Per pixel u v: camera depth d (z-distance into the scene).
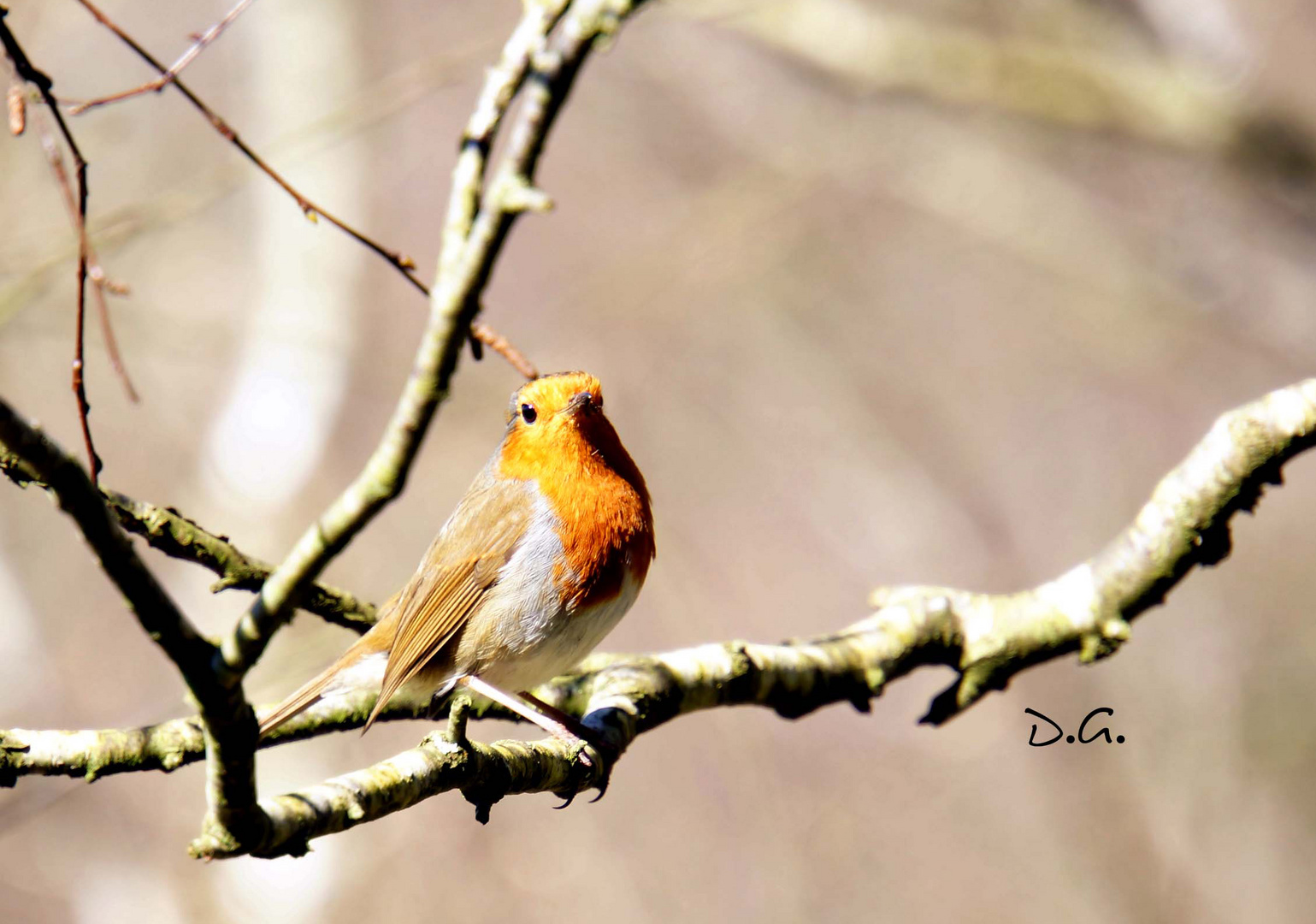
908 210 18.83
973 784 14.95
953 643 6.24
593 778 5.15
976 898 13.80
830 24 14.55
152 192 16.95
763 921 14.39
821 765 15.53
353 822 3.99
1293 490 14.91
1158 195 16.48
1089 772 13.18
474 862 14.70
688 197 18.55
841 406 18.30
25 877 13.66
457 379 15.23
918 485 17.86
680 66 17.28
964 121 16.27
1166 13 14.23
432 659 6.41
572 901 14.54
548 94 3.62
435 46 19.06
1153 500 6.12
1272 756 13.08
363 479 3.29
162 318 13.05
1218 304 15.81
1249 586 14.07
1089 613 6.12
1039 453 18.02
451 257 4.16
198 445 16.80
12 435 2.88
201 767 14.20
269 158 10.66
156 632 3.20
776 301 18.41
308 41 16.61
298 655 9.64
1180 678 13.59
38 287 9.67
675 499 17.64
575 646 6.29
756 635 16.81
